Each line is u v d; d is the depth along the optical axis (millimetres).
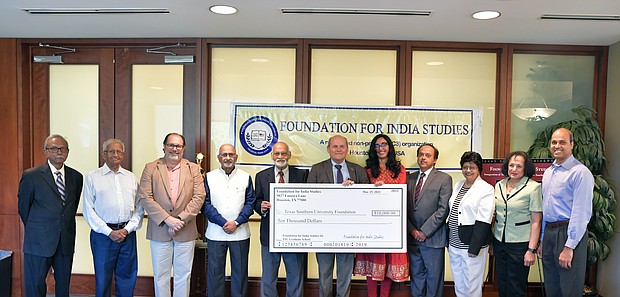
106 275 3090
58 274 3076
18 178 3793
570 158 2811
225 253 3217
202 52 3721
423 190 3188
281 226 3160
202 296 3768
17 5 2898
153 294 3840
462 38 3645
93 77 3879
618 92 3646
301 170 3379
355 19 3156
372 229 3158
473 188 2963
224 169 3217
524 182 2920
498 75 3807
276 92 3785
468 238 2926
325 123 3684
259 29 3455
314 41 3711
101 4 2881
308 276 3807
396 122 3680
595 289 3793
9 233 3801
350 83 3791
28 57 3842
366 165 3447
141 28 3467
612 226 3422
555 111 3867
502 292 3023
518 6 2822
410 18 3113
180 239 3127
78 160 3906
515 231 2893
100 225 3023
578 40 3654
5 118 3793
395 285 3721
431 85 3807
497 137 3801
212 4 2859
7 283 3094
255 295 3754
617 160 3637
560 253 2793
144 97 3854
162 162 3219
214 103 3793
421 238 3121
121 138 3859
